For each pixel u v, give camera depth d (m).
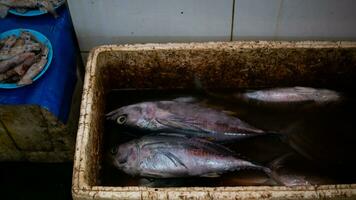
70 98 1.04
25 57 0.96
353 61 1.02
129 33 1.08
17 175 1.13
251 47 0.99
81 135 0.83
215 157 0.89
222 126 0.96
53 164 1.15
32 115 0.96
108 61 1.01
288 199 0.75
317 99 1.03
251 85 1.08
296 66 1.04
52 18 1.06
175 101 1.00
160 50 0.99
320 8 1.00
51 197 1.09
